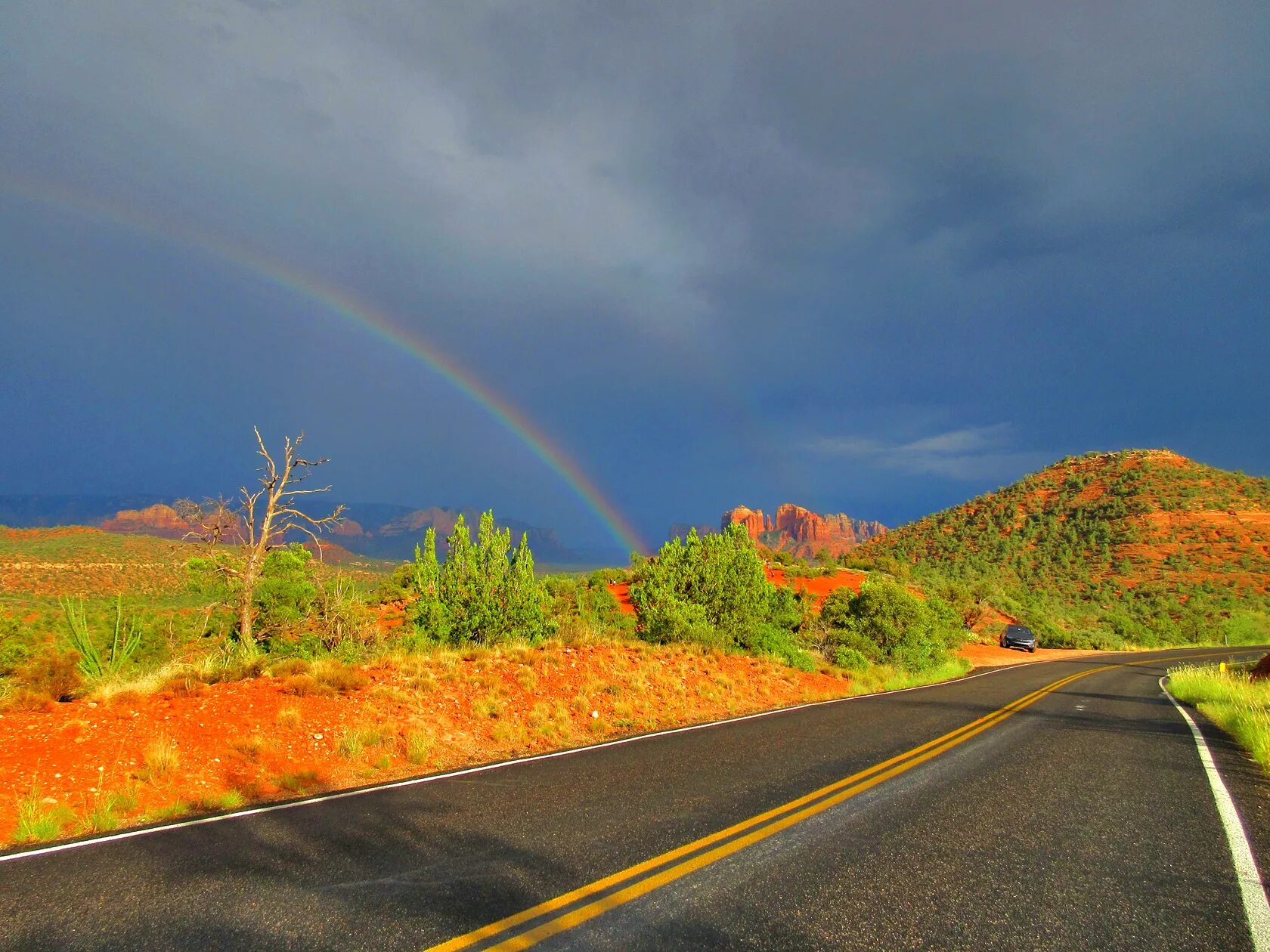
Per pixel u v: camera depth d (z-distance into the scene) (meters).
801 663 20.05
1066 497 110.00
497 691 11.68
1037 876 4.91
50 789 6.72
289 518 19.36
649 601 20.78
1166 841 5.79
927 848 5.45
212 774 7.56
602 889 4.49
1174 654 48.25
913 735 10.92
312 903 4.26
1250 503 93.88
